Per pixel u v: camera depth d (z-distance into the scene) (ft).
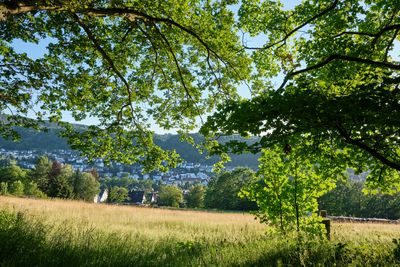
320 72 22.36
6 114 23.67
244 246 17.10
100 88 28.96
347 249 14.65
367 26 21.47
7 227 15.88
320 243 16.10
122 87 31.63
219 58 27.48
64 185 240.12
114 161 30.48
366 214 208.13
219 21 26.22
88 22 23.47
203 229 38.55
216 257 14.05
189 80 32.48
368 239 20.72
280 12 24.94
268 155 21.70
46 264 10.98
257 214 22.30
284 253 14.25
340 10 20.94
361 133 11.76
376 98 10.77
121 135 30.68
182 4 25.80
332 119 10.71
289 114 11.08
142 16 22.50
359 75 18.11
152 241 20.89
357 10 20.20
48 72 23.63
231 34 28.45
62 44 24.73
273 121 11.41
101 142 29.27
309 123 11.52
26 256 11.16
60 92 25.63
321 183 20.54
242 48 25.58
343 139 13.88
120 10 20.47
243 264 12.96
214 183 260.21
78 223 29.48
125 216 52.80
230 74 30.32
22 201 63.52
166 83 33.22
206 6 26.11
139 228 35.47
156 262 13.62
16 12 14.44
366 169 18.13
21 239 13.47
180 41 29.76
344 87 16.26
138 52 31.71
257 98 12.39
